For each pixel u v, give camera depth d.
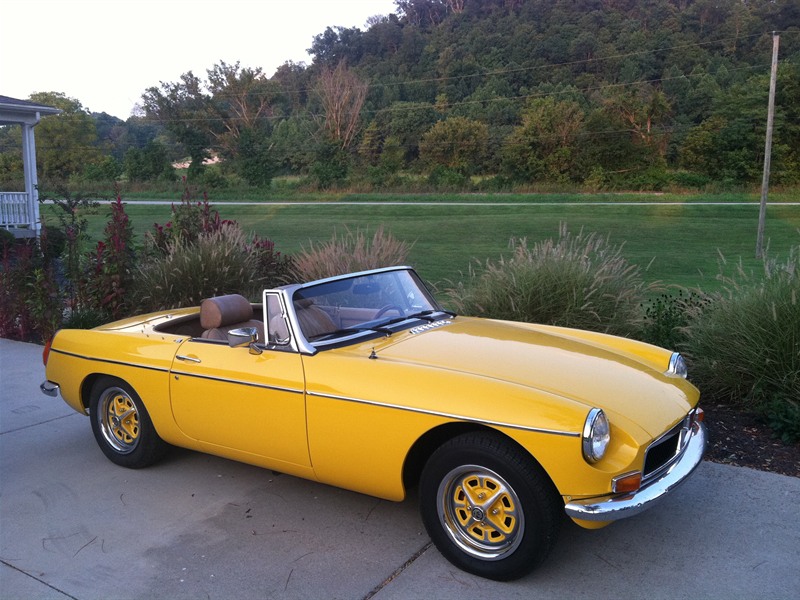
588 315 7.28
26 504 4.43
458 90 106.31
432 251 27.08
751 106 61.72
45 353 5.46
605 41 118.31
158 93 78.50
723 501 4.21
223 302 4.78
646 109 65.75
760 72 91.25
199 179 64.94
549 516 3.20
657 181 59.28
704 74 90.38
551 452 3.10
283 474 4.82
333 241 10.12
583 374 3.71
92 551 3.81
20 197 18.73
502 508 3.33
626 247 29.39
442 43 128.88
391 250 9.86
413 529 3.96
